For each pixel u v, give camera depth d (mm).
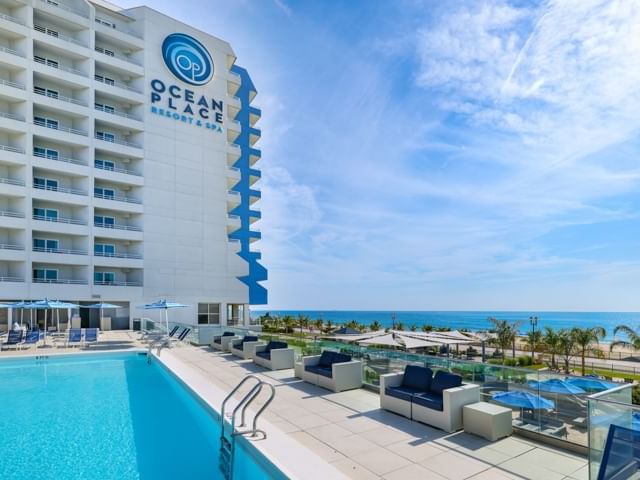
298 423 7227
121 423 8172
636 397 20359
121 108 39719
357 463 5508
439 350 35656
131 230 37625
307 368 10742
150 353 16531
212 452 6707
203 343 19625
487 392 7293
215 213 42969
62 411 9039
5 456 6477
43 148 35062
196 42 43688
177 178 40781
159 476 5754
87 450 6746
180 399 10109
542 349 47094
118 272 37938
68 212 35750
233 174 44844
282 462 5281
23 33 33562
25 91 33156
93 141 36125
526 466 5414
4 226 31500
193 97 42812
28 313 31891
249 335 16484
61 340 22359
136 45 39656
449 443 6250
